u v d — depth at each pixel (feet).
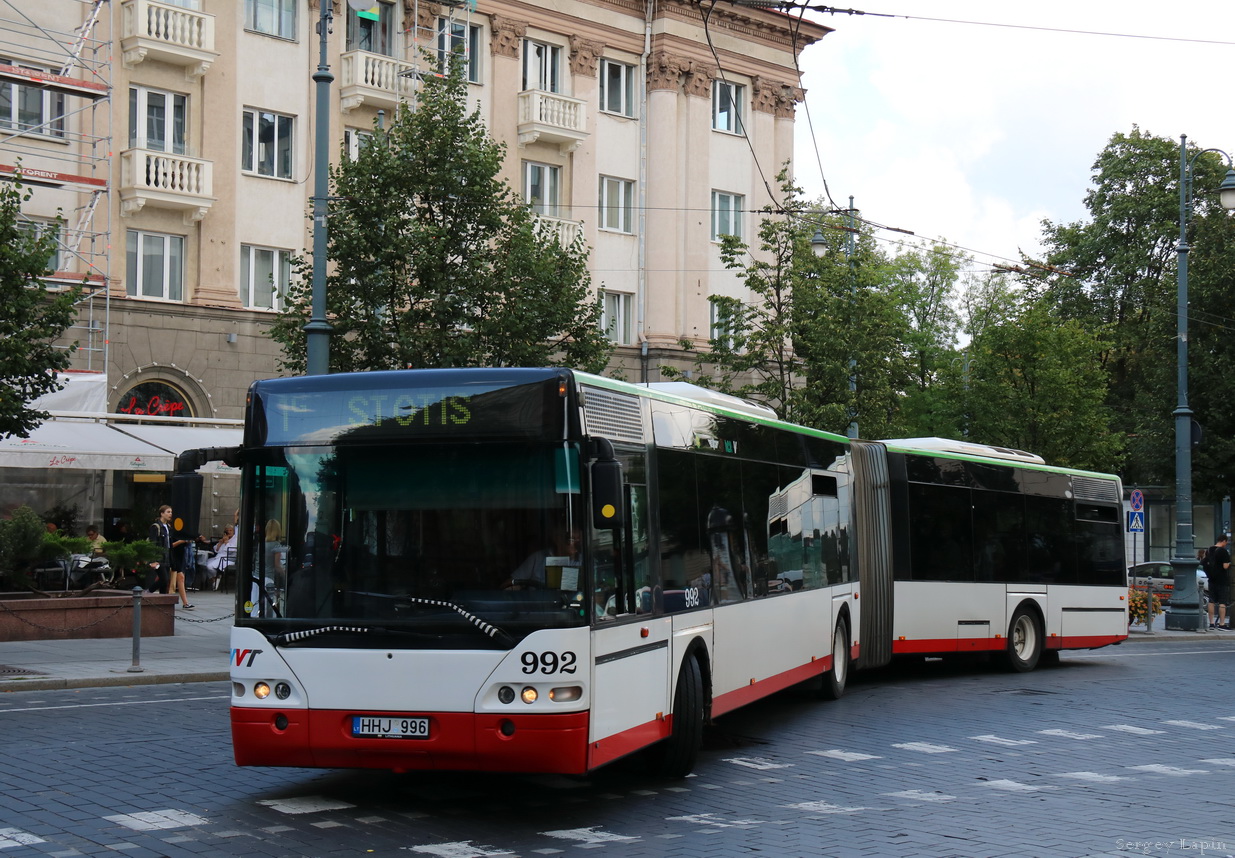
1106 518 78.79
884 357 102.68
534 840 28.81
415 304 78.23
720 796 34.50
